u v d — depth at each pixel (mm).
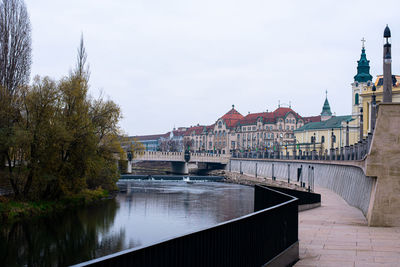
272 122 192500
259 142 194750
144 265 6551
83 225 41750
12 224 39844
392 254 15383
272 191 22000
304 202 34812
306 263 14078
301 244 17453
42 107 46188
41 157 46094
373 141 22016
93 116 55656
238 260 9898
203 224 45000
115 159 66812
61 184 48844
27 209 43719
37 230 38094
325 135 143375
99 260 5566
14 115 45938
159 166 188125
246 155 163250
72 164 49969
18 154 46438
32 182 47500
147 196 73938
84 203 57406
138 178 122875
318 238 18891
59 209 49344
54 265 27906
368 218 23594
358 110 129750
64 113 49750
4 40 52969
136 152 73500
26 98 46250
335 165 65875
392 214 21812
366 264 13820
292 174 104188
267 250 11914
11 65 54031
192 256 7926
